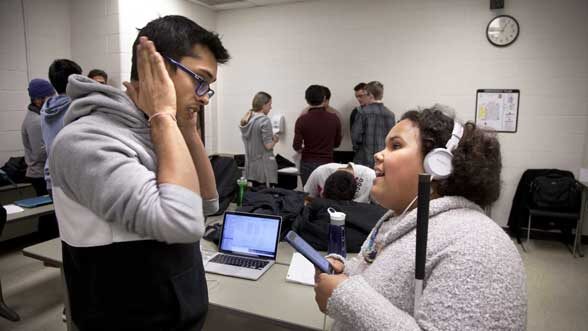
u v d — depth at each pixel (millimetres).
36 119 3248
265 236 1757
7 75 3723
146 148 740
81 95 768
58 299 2725
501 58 4035
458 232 688
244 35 5180
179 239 676
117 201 648
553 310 2619
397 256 777
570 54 3824
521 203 3969
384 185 874
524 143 4070
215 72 807
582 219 3693
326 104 4211
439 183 812
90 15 4105
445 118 831
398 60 4430
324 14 4707
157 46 746
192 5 4840
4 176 3471
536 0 3848
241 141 5426
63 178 699
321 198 1993
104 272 744
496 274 619
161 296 771
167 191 664
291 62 4957
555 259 3520
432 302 639
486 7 4004
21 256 3477
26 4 3826
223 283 1514
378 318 666
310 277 1534
